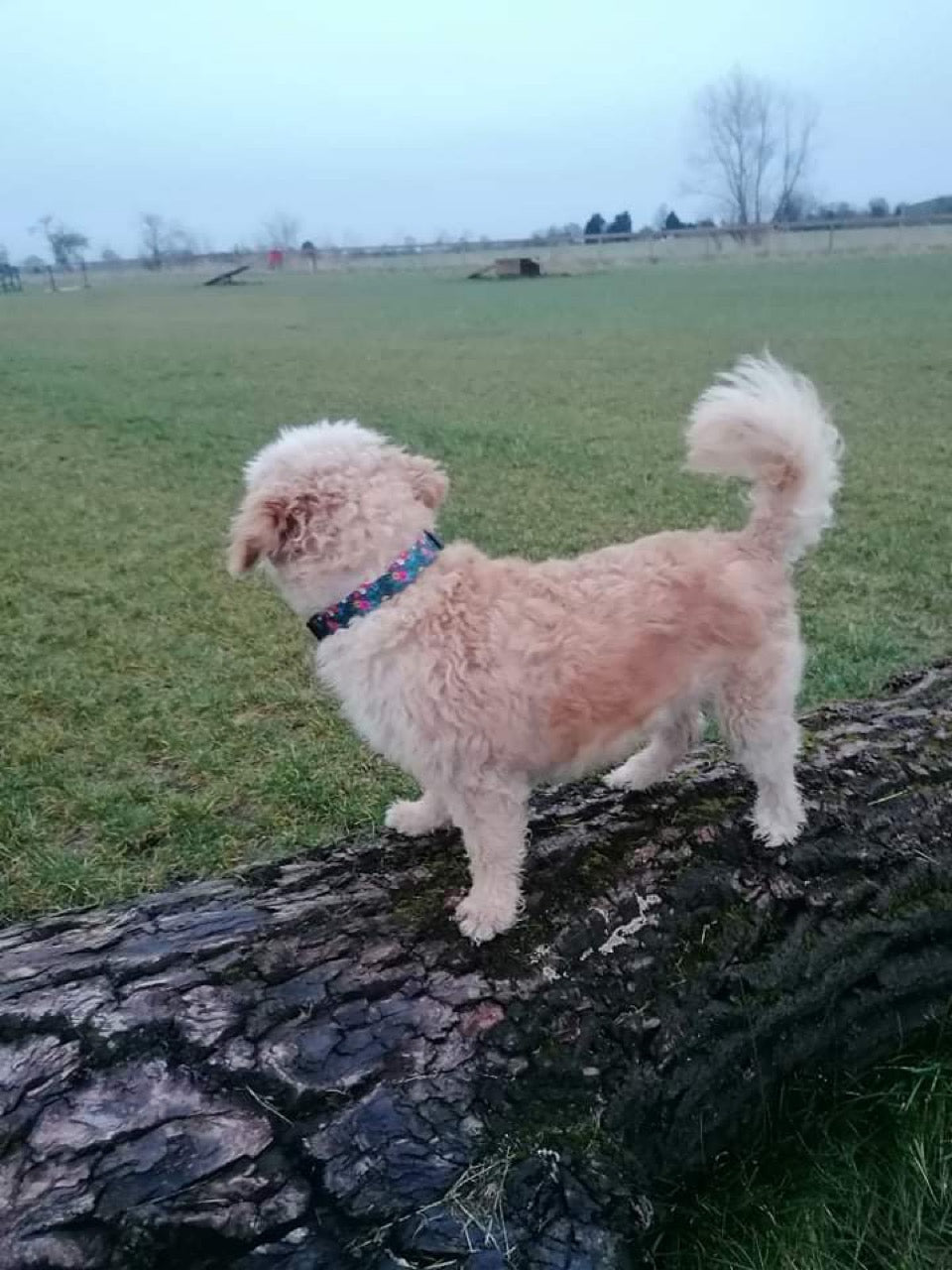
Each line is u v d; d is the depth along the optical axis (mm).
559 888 2809
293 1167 2201
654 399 14688
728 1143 2758
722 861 2947
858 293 28734
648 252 54969
